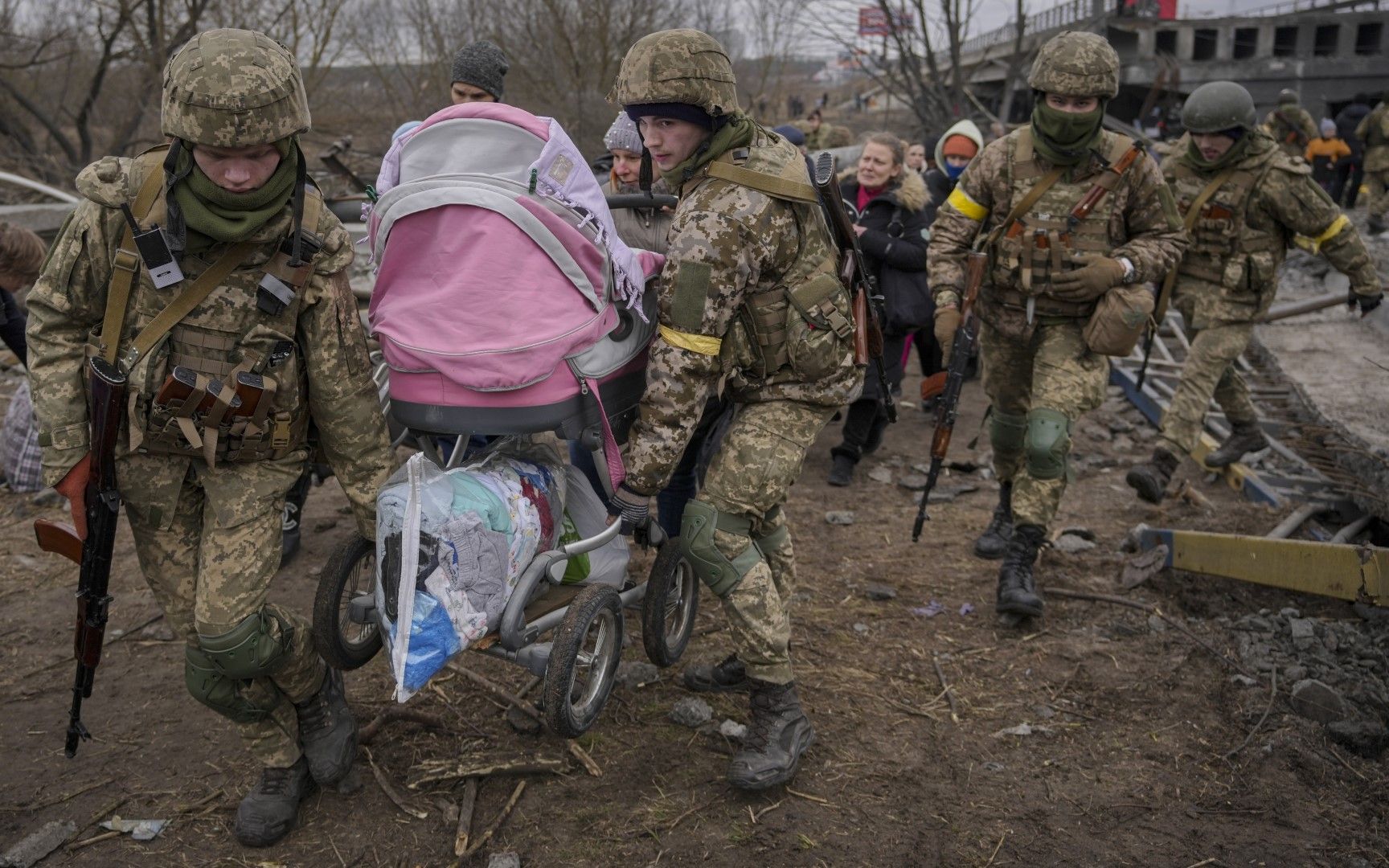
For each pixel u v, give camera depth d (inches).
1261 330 277.9
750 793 119.9
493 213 97.7
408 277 101.5
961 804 120.1
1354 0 1253.1
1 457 216.2
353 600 108.4
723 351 113.3
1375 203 541.0
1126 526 205.3
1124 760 128.8
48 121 609.6
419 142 100.8
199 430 95.7
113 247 93.0
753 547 118.9
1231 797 121.6
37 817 116.0
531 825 114.7
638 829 114.1
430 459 110.8
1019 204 161.5
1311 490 215.8
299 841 112.3
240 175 89.2
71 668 147.3
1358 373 237.9
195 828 114.3
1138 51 1071.6
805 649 154.8
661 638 129.1
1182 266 213.5
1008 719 137.6
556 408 101.7
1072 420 160.6
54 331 94.9
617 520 115.3
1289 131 655.1
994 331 174.2
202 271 93.8
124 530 193.6
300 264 95.4
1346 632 156.0
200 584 100.3
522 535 105.5
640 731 132.1
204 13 625.9
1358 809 120.0
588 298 102.2
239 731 131.1
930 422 280.4
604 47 627.2
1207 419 260.7
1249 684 144.6
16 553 184.9
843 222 113.7
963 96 711.1
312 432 107.7
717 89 105.2
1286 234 208.4
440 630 98.1
